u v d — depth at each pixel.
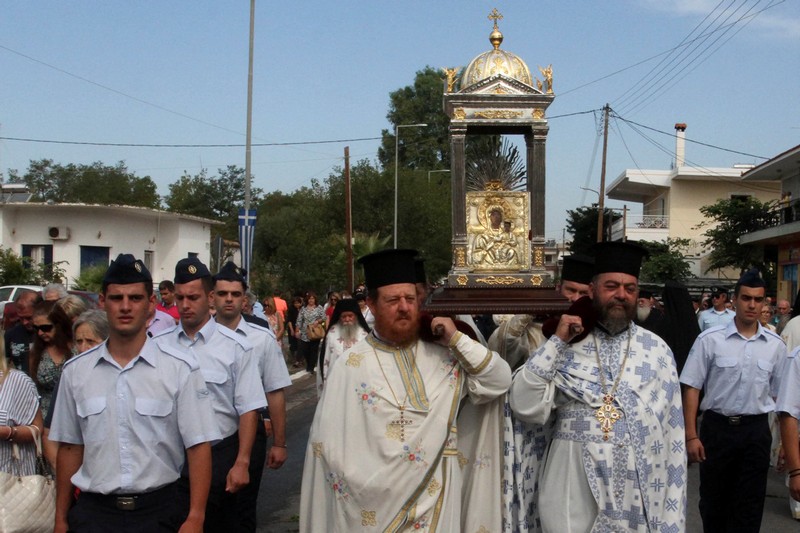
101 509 4.07
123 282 4.09
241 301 6.50
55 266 28.25
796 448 5.38
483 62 5.26
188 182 75.25
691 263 41.59
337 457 4.30
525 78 5.24
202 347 5.59
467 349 4.29
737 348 6.17
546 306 4.74
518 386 4.37
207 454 4.20
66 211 31.62
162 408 4.11
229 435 5.62
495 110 5.21
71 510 4.15
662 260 36.91
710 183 43.97
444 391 4.36
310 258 34.78
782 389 5.42
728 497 6.31
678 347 8.09
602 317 4.43
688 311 8.18
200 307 5.60
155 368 4.14
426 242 45.28
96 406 4.07
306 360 21.25
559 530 4.33
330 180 46.66
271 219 49.47
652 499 4.31
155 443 4.11
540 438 4.61
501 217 5.21
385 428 4.25
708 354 6.21
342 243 36.06
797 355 5.39
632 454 4.27
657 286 22.61
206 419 4.23
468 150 5.38
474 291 4.88
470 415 4.62
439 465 4.31
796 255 29.86
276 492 8.61
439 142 66.56
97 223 32.03
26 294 7.08
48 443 5.24
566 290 5.64
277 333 16.69
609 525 4.24
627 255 4.40
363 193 45.53
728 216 34.12
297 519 7.60
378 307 4.39
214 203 74.50
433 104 67.31
